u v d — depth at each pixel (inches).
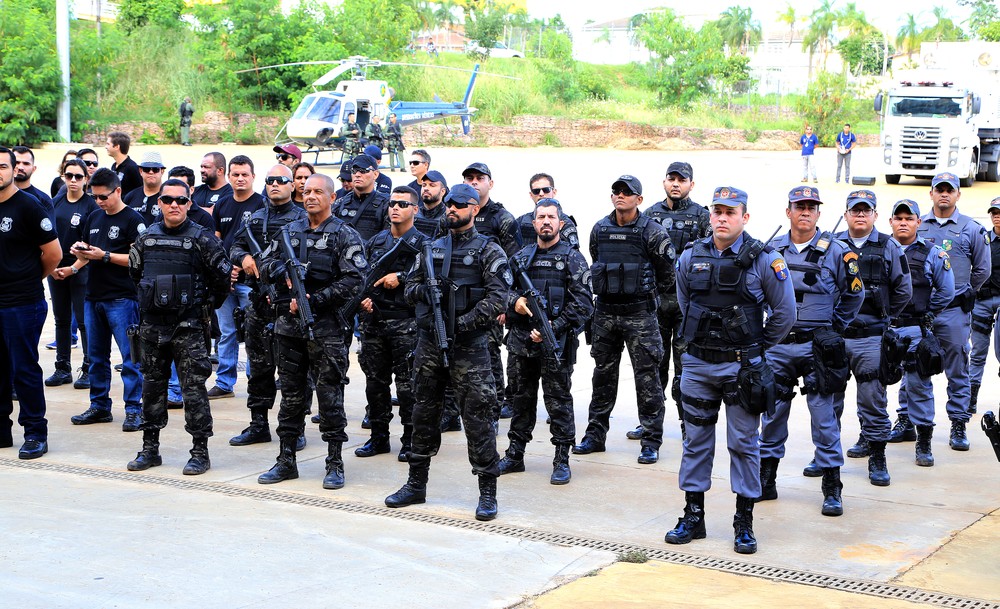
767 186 1196.5
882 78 2864.2
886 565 202.8
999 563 203.9
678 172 308.7
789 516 236.2
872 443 263.9
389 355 286.5
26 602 177.9
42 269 283.1
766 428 248.2
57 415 331.3
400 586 187.9
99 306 314.7
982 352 331.9
